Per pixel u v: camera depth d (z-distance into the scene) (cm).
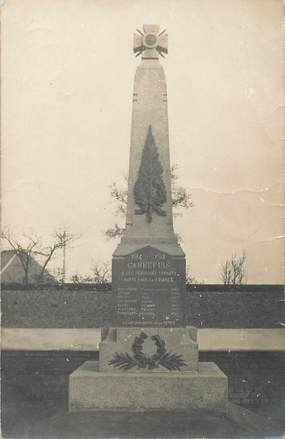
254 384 955
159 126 841
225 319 1088
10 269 1132
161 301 803
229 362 959
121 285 806
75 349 976
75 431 704
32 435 739
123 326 801
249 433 723
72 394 766
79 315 1117
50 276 1181
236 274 1099
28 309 1106
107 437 697
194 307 1090
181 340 792
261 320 1067
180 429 703
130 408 762
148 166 835
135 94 845
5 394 938
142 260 809
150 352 789
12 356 970
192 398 761
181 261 809
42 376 962
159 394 762
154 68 849
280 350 970
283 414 903
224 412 759
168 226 827
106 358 790
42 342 1012
